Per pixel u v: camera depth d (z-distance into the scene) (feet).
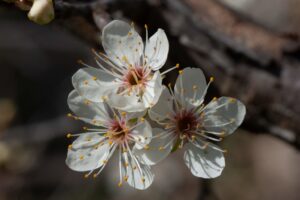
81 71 0.52
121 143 0.52
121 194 1.18
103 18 0.54
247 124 0.66
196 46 0.64
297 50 0.65
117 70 0.52
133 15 0.60
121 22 0.52
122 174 0.52
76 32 0.63
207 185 0.67
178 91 0.51
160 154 0.50
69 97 0.53
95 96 0.52
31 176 1.14
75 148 0.53
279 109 0.65
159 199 1.18
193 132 0.52
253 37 0.67
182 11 0.64
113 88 0.52
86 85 0.52
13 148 1.01
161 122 0.52
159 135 0.50
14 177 1.01
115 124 0.53
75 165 0.53
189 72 0.51
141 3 0.60
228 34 0.68
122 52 0.52
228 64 0.65
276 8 0.94
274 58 0.66
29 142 1.07
